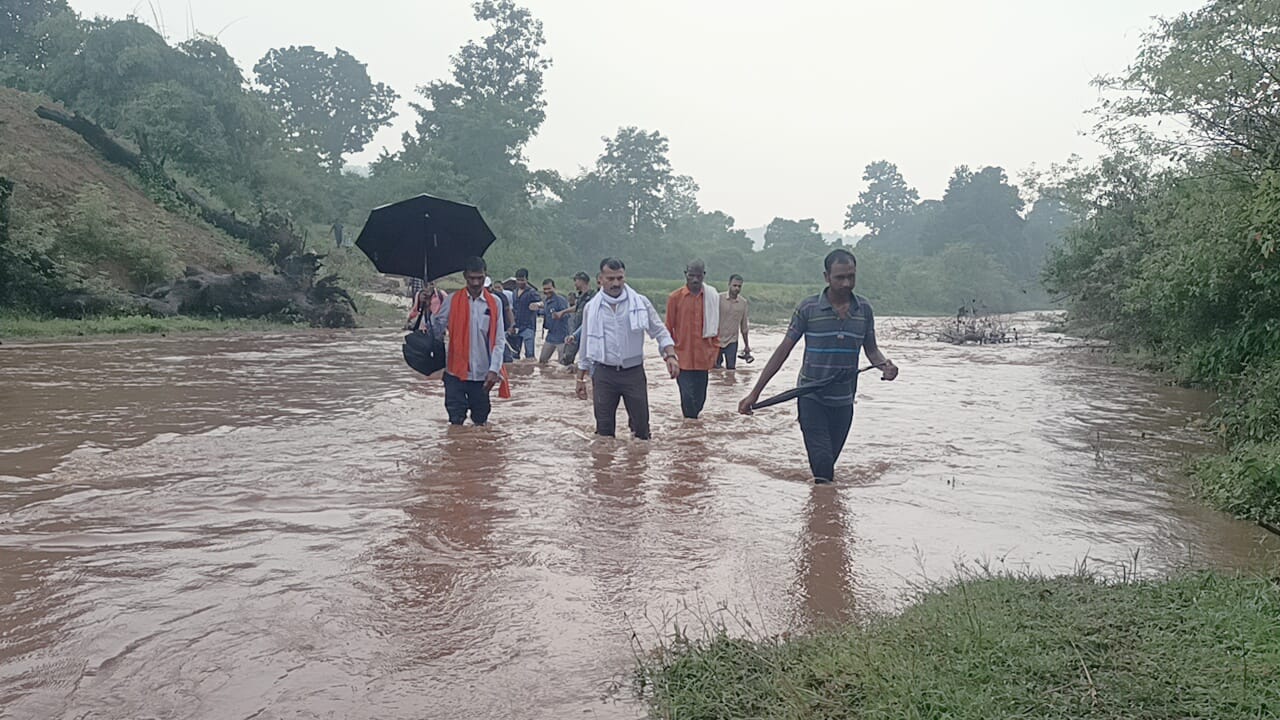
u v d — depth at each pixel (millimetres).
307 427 8250
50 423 8242
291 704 2979
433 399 10406
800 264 96812
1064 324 31500
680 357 9484
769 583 4273
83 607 3770
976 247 94250
